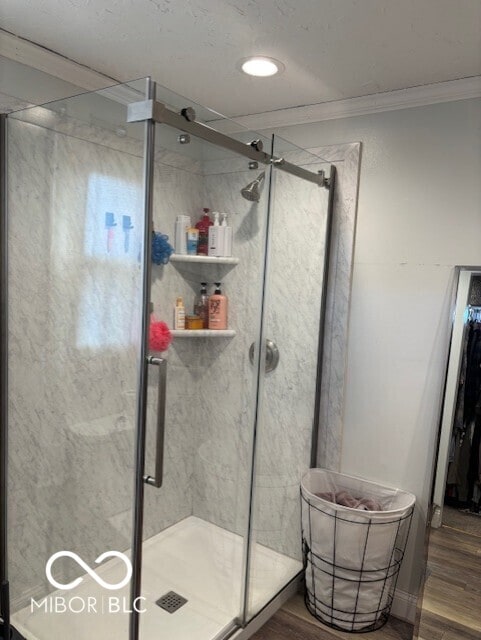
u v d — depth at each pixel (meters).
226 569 1.89
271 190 1.92
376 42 1.60
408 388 2.05
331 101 2.13
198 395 1.76
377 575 1.93
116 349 1.50
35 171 1.67
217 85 2.04
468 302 1.89
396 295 2.05
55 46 1.76
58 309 1.65
